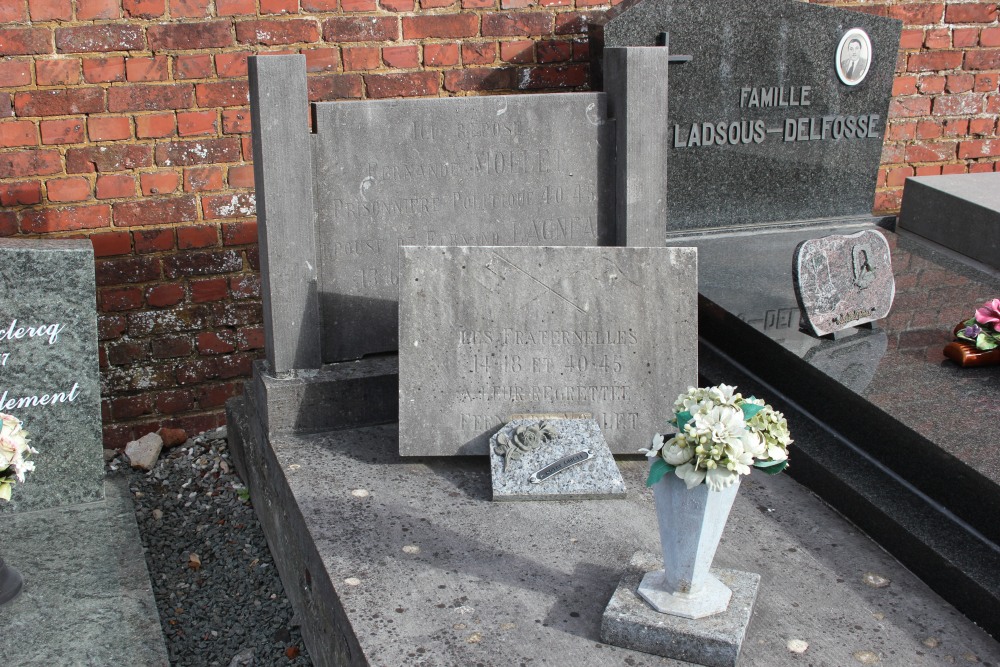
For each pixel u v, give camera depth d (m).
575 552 3.50
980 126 6.90
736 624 2.94
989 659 2.98
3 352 4.14
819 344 4.54
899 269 5.56
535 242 4.67
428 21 5.40
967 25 6.61
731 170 6.00
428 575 3.36
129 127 4.97
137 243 5.11
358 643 3.02
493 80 5.62
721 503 2.87
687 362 4.13
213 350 5.39
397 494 3.89
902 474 3.80
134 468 5.13
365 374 4.43
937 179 6.22
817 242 4.58
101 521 4.30
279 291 4.29
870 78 6.15
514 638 3.04
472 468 4.11
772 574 3.40
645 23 5.48
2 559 3.79
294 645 3.88
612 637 2.99
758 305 4.96
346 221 4.39
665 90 4.55
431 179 4.46
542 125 4.54
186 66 4.99
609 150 4.65
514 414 4.13
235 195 5.23
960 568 3.22
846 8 5.95
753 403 2.87
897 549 3.51
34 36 4.70
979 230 5.72
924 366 4.30
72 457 4.38
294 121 4.13
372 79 5.39
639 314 4.09
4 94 4.71
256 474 4.66
